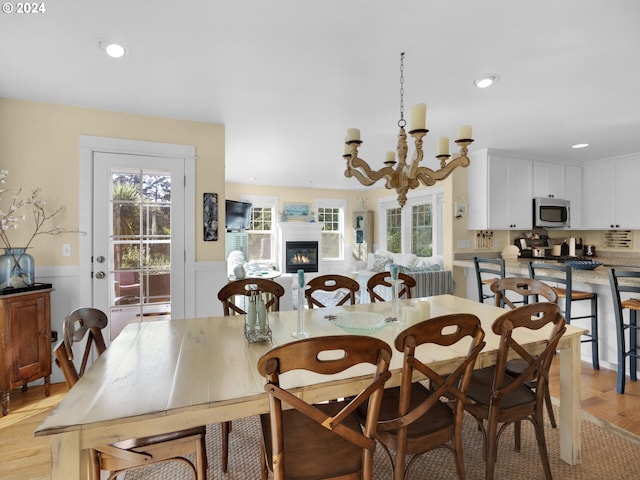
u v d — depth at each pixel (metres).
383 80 2.35
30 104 2.77
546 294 2.12
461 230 4.64
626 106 2.82
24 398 2.60
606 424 2.23
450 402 2.15
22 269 2.55
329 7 1.59
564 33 1.80
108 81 2.38
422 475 1.79
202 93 2.58
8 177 2.72
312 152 4.43
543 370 1.61
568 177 4.89
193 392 1.18
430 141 3.86
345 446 1.30
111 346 1.64
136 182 3.06
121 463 1.30
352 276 6.48
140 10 1.61
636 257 4.86
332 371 1.06
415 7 1.59
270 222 7.46
